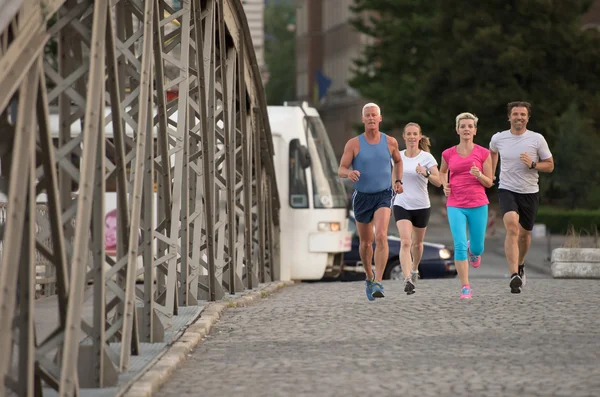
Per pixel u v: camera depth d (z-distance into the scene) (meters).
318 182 59.66
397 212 40.00
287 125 59.56
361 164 36.59
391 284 47.28
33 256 16.62
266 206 52.28
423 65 152.75
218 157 39.94
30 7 16.48
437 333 28.66
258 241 49.88
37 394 18.47
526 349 25.62
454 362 23.77
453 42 145.50
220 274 39.41
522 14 142.50
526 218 39.88
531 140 39.19
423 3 153.38
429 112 146.75
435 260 63.94
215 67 37.69
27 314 16.58
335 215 59.94
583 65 143.00
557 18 143.00
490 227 126.06
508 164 39.31
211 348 26.61
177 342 26.28
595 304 35.69
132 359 23.72
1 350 15.40
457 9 145.25
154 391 20.67
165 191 28.88
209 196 35.84
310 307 36.38
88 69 19.28
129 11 28.31
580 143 136.25
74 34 21.61
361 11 158.38
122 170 21.92
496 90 140.12
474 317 32.16
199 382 21.66
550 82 141.50
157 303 29.52
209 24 34.91
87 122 18.89
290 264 59.34
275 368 23.28
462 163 38.06
